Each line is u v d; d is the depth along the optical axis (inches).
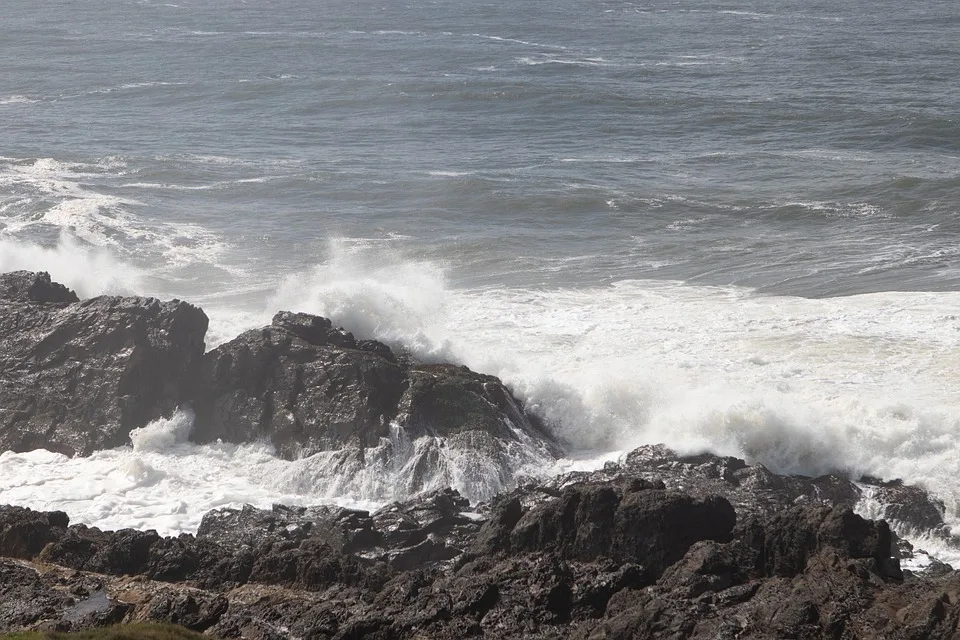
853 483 5349.4
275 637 3799.2
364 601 3991.1
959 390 6200.8
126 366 5871.1
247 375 5895.7
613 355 6806.1
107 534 4635.8
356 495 5423.2
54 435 5762.8
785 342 7003.0
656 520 4215.1
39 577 4249.5
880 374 6456.7
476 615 3846.0
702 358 6752.0
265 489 5467.5
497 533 4426.7
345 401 5689.0
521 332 7278.5
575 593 3944.4
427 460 5516.7
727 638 3531.0
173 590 4126.5
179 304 6107.3
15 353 6077.8
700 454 5492.1
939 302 7706.7
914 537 5029.5
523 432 5792.3
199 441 5836.6
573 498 4360.2
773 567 4050.2
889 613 3599.9
